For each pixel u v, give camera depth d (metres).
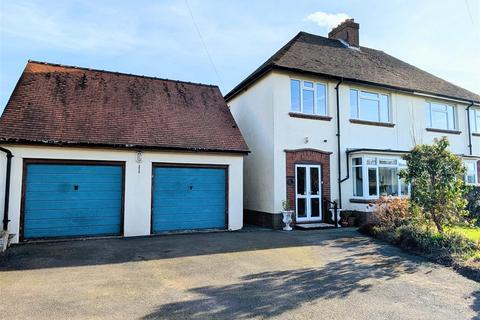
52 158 9.93
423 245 8.18
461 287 5.70
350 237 10.45
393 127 15.64
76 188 10.25
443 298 5.17
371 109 15.34
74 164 10.27
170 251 8.37
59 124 10.39
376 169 13.86
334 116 14.27
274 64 12.97
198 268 6.79
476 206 11.96
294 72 13.40
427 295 5.30
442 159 8.77
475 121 18.73
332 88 14.38
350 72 15.00
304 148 13.48
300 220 13.09
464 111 18.25
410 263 7.24
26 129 9.77
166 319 4.30
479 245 7.96
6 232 8.57
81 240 9.88
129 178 10.88
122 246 8.97
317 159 13.70
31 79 11.56
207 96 14.63
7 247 8.67
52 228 9.91
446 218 8.83
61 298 5.02
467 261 6.95
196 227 11.82
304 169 13.49
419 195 8.90
